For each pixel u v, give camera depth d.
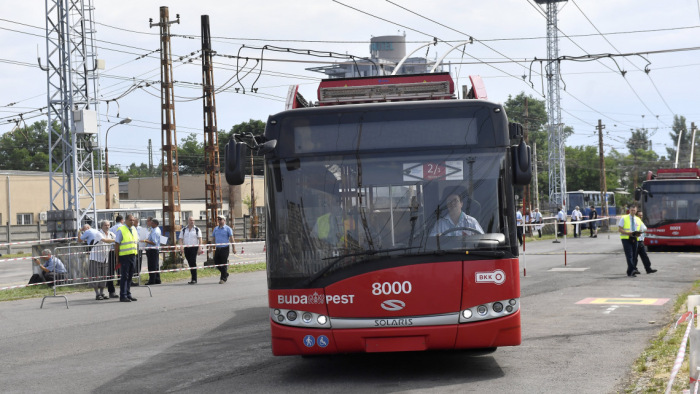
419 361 9.46
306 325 8.05
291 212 8.25
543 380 8.11
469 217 8.16
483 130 8.34
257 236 63.38
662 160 136.50
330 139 8.34
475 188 8.23
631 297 15.53
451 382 8.16
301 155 8.34
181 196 89.31
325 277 8.05
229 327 12.85
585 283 18.64
